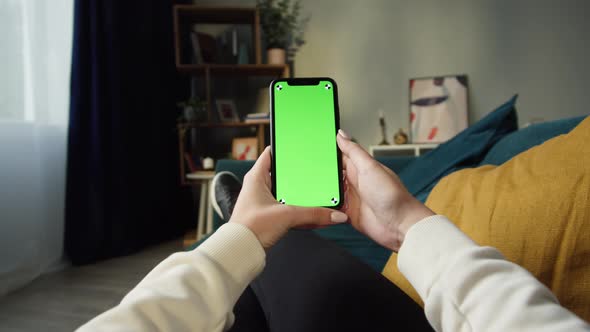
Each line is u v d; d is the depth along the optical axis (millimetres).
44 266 1987
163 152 2982
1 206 1731
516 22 3377
